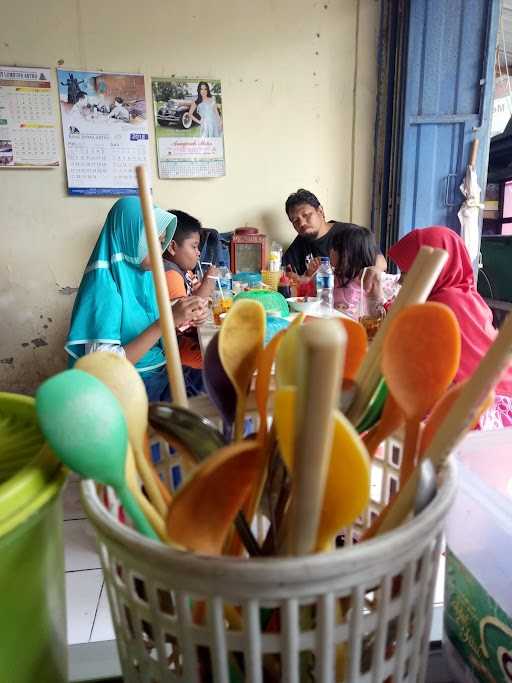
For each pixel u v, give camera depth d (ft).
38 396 0.89
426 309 0.99
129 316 4.78
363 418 1.12
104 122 7.97
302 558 0.75
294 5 8.21
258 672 0.83
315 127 8.70
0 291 8.25
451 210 8.53
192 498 0.78
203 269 7.98
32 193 8.02
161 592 0.98
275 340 1.10
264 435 1.07
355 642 0.85
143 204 1.22
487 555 1.45
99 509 0.92
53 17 7.55
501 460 1.97
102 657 1.55
